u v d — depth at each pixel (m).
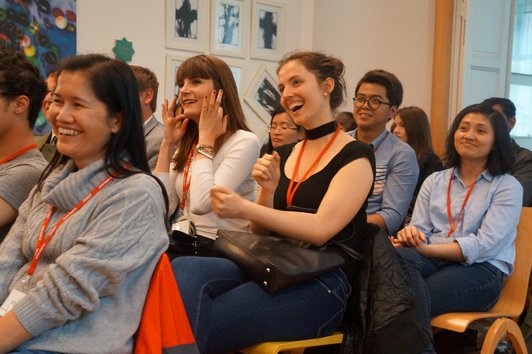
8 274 1.74
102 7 4.52
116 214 1.55
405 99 5.67
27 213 1.80
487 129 2.78
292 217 2.07
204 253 2.40
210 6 5.06
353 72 5.79
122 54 4.60
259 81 5.39
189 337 1.62
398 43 5.67
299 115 2.34
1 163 2.05
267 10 5.42
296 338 2.06
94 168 1.63
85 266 1.49
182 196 2.69
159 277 1.59
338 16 5.75
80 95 1.61
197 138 2.74
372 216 3.05
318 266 2.02
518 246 2.81
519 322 3.01
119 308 1.56
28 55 4.17
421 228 2.96
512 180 2.79
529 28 5.95
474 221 2.78
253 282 2.07
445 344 3.16
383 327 2.05
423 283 2.36
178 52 4.92
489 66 5.43
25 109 2.06
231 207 2.05
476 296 2.58
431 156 3.89
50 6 4.26
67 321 1.53
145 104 3.18
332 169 2.23
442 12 5.29
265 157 2.28
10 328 1.46
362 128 3.25
